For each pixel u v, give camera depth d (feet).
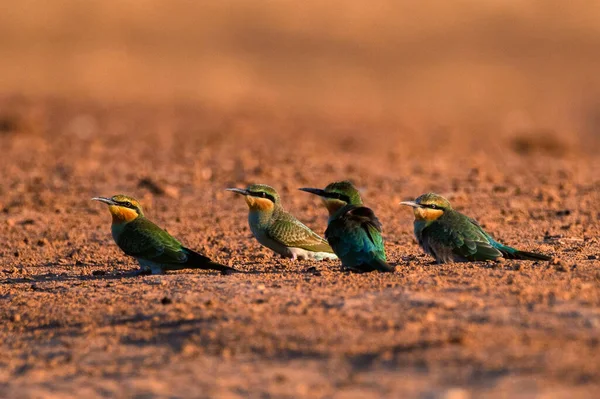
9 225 51.39
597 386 20.34
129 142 85.66
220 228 50.37
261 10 181.68
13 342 28.09
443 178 66.64
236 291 31.01
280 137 92.27
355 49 164.55
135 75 139.23
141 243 36.78
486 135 98.68
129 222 37.73
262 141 88.33
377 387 21.38
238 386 22.38
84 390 23.11
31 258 42.86
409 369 22.26
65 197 60.08
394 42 169.27
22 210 55.93
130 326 28.19
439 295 28.25
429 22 180.45
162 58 151.64
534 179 66.03
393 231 48.16
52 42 157.48
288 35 169.99
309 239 40.19
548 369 21.40
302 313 27.35
